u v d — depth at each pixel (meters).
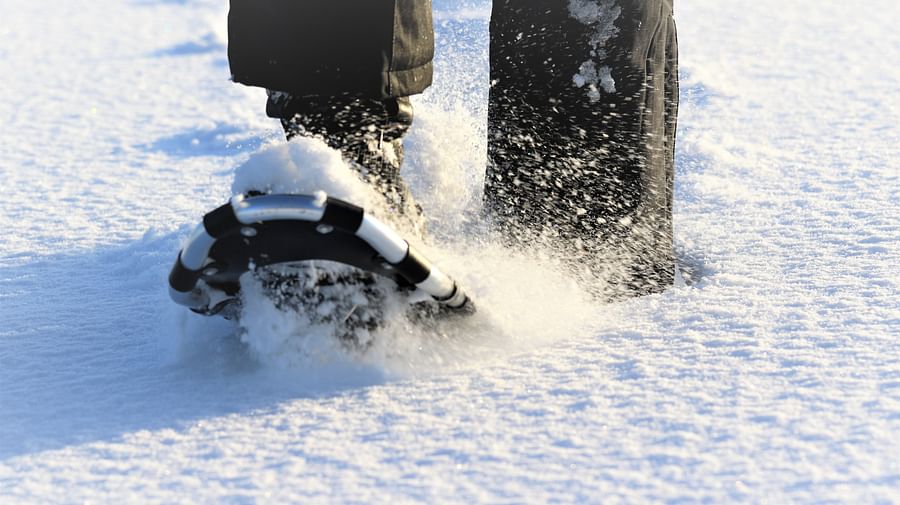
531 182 2.81
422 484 1.80
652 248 2.79
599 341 2.46
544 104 2.75
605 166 2.74
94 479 1.90
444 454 1.91
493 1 2.82
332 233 2.12
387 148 2.47
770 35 8.14
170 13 11.59
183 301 2.31
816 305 2.60
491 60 2.85
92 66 8.40
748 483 1.75
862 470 1.77
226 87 7.25
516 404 2.11
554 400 2.12
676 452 1.86
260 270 2.28
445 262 2.53
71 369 2.50
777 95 5.91
